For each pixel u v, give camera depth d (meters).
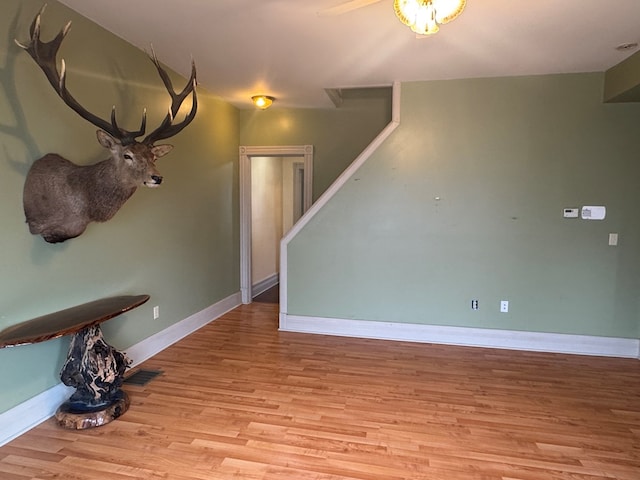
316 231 4.17
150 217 3.44
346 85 4.04
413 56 3.23
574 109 3.60
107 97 2.90
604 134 3.57
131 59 3.11
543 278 3.77
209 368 3.28
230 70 3.62
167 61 3.42
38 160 2.35
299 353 3.65
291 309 4.28
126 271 3.16
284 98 4.55
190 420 2.49
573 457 2.17
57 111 2.48
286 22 2.67
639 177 3.55
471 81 3.75
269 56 3.27
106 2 2.45
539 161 3.70
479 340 3.91
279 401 2.75
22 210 2.28
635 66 3.09
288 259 4.25
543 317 3.79
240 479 1.96
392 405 2.71
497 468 2.07
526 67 3.45
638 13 2.46
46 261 2.45
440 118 3.84
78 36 2.62
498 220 3.80
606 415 2.61
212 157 4.50
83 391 2.49
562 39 2.85
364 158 4.00
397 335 4.07
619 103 3.53
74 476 1.96
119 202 2.56
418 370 3.30
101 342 2.53
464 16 2.52
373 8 2.46
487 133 3.76
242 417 2.53
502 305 3.85
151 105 3.37
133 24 2.74
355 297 4.14
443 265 3.94
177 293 3.90
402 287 4.04
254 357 3.54
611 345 3.69
